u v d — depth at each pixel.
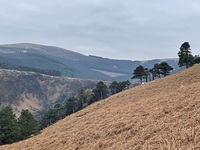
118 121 18.31
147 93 43.44
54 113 96.31
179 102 18.72
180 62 76.38
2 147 26.28
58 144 18.19
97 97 103.12
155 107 20.05
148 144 11.51
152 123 14.98
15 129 45.28
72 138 18.06
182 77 46.69
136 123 16.06
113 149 12.81
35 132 50.00
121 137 14.38
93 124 21.34
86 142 16.08
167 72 86.50
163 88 43.00
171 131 12.27
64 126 29.70
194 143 9.74
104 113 27.28
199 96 18.84
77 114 47.50
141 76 88.56
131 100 41.22
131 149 11.81
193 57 75.19
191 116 13.68
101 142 14.69
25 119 50.69
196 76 43.75
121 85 99.94
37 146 19.98
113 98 51.59
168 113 16.42
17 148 22.50
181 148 9.71
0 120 45.06
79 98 103.44
